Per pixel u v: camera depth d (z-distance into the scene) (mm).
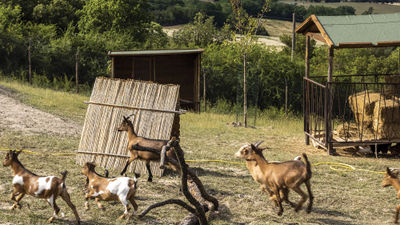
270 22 84812
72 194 10047
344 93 29766
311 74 32094
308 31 18094
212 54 32906
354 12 88250
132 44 36844
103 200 9344
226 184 11727
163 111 13008
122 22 40469
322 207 10414
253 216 9609
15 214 8555
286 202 9953
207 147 16641
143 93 13266
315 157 15945
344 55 41000
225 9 77250
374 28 16562
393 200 11148
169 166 12445
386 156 16781
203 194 9344
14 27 33781
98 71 32969
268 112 29609
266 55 31875
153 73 27391
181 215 9305
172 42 46094
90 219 8703
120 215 9047
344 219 9734
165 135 12781
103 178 8914
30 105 20734
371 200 11078
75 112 21328
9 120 16922
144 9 43469
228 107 30203
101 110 13195
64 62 32250
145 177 12078
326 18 17078
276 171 9406
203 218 8297
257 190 11367
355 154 16875
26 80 29859
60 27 42812
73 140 15719
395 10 92750
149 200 10070
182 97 28266
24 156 12875
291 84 31625
